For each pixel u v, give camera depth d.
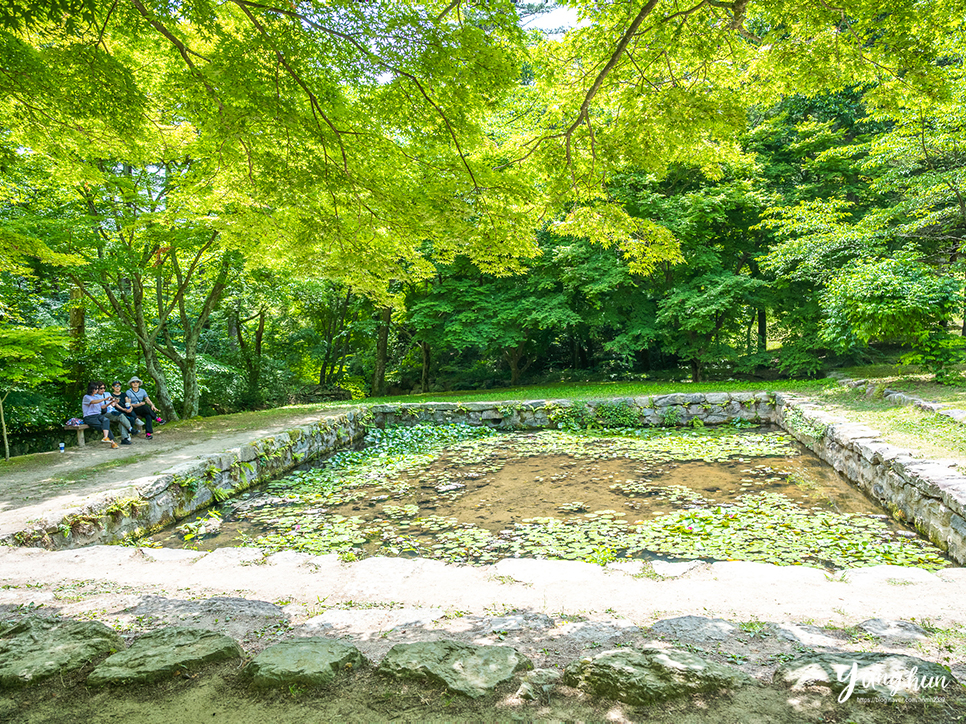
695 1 5.03
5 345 8.61
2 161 6.07
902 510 6.06
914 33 4.64
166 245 12.57
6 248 7.48
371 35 3.66
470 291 18.58
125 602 3.23
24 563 4.27
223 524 7.10
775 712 1.82
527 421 14.21
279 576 3.79
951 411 8.15
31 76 3.89
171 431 11.54
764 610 2.92
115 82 4.04
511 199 5.28
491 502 7.72
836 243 12.80
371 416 14.79
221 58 3.72
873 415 9.27
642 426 13.67
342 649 2.31
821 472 8.55
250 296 17.38
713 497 7.45
